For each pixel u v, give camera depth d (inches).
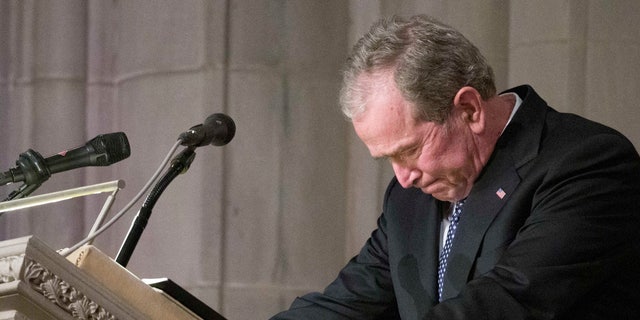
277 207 698.8
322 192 700.0
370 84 360.8
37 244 273.9
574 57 639.8
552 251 348.2
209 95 705.0
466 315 339.9
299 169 699.4
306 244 698.2
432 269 393.1
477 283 347.9
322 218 699.4
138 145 729.6
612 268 354.9
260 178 700.7
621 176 363.9
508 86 661.3
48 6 765.9
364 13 695.1
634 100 636.1
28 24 768.3
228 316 698.2
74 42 765.3
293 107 700.7
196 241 703.7
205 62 708.0
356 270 419.8
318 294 419.8
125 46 744.3
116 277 311.1
